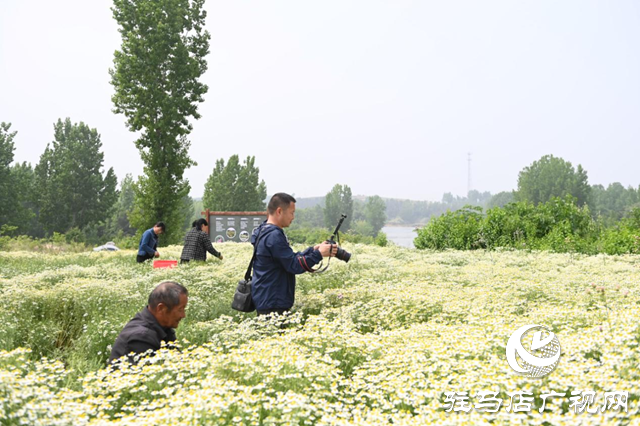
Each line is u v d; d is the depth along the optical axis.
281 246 5.03
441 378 3.16
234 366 3.31
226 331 4.56
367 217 189.88
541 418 2.41
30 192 64.81
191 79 34.72
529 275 8.67
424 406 2.79
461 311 5.45
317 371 3.25
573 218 19.52
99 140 68.62
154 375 3.14
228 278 8.29
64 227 65.75
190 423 2.53
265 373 3.19
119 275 9.49
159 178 33.84
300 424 2.77
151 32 33.50
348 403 3.06
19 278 9.09
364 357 3.90
